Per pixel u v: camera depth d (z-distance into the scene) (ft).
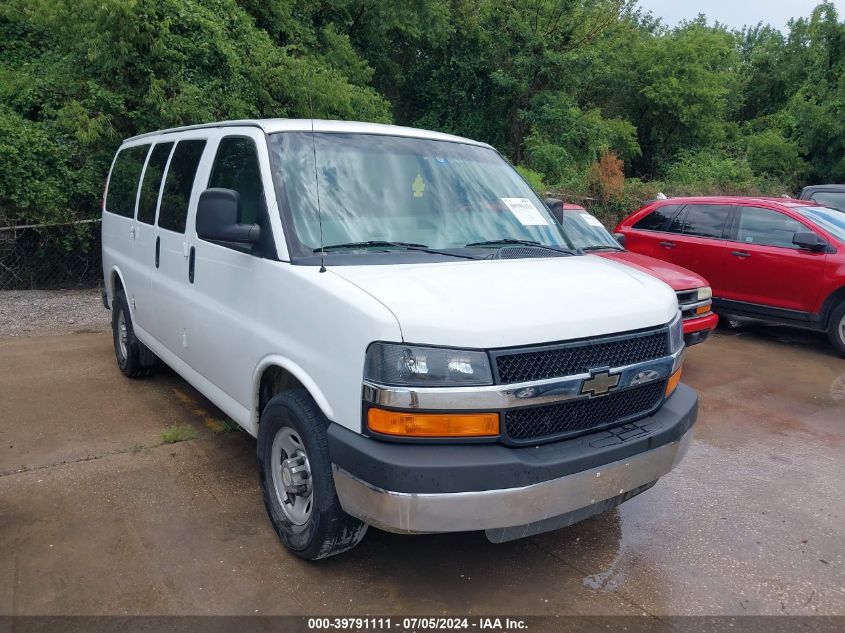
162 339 16.70
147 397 18.78
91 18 38.83
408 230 12.05
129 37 38.68
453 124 90.79
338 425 9.62
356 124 13.67
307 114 47.93
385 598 10.32
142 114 40.29
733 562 11.72
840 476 15.42
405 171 12.95
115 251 20.58
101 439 15.87
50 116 39.73
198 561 11.08
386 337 8.96
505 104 89.04
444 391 8.84
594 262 12.61
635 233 32.07
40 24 43.98
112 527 12.04
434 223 12.42
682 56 94.02
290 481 10.87
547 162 77.15
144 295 17.49
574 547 12.06
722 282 29.01
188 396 18.94
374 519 9.09
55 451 15.15
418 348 8.90
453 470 8.72
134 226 18.45
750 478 15.23
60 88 40.45
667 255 30.73
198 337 14.08
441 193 13.01
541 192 55.01
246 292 12.06
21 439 15.75
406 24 77.87
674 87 91.25
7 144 35.55
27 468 14.26
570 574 11.19
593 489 9.64
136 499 13.08
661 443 10.49
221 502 13.06
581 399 9.76
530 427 9.43
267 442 11.40
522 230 13.32
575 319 9.71
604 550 12.00
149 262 17.11
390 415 8.91
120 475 14.07
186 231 14.64
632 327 10.33
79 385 19.70
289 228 11.28
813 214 27.81
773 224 27.99
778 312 27.40
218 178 13.69
